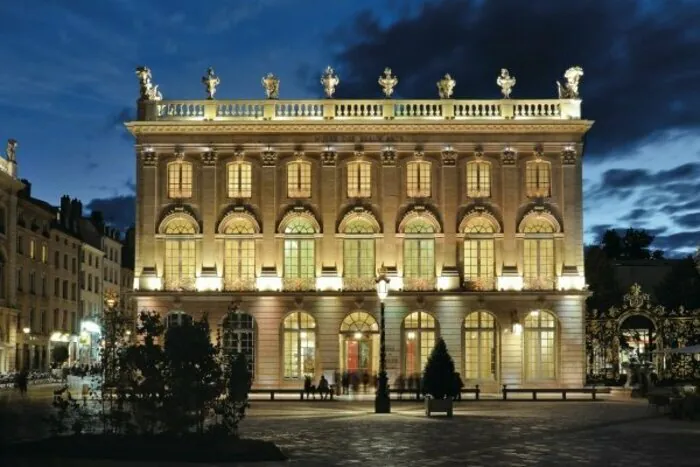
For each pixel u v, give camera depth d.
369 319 59.34
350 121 59.78
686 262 83.06
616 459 24.11
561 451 25.95
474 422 36.41
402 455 24.84
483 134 60.31
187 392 23.27
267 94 60.91
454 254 59.59
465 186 60.31
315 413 42.09
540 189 60.41
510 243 59.72
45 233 93.06
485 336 59.53
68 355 86.50
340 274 59.28
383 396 42.34
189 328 23.73
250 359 58.84
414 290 59.06
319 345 58.75
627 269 94.50
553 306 59.34
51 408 42.50
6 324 79.94
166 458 22.20
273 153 59.97
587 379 61.34
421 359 59.03
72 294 102.00
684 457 24.59
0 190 79.06
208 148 59.91
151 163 59.81
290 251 59.81
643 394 53.97
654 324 56.06
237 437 24.59
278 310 59.09
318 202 60.00
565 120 59.97
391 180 59.88
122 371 23.86
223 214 59.69
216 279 59.09
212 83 60.66
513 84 61.44
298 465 22.28
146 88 60.50
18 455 22.31
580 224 59.91
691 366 56.88
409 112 60.69
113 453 22.31
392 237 59.56
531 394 57.06
